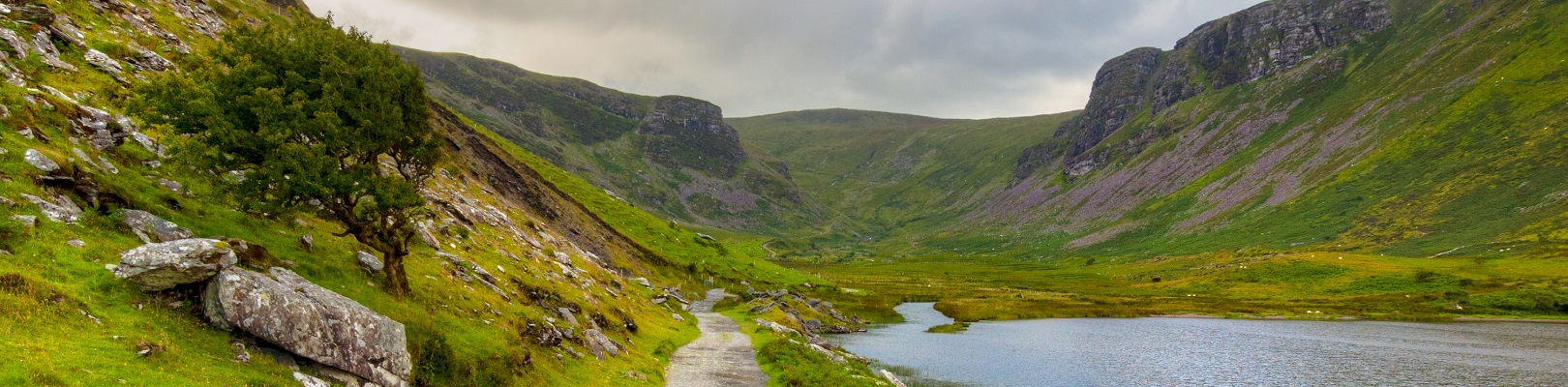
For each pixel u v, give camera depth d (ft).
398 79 107.76
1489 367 220.64
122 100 138.21
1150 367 221.87
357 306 83.15
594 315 175.01
